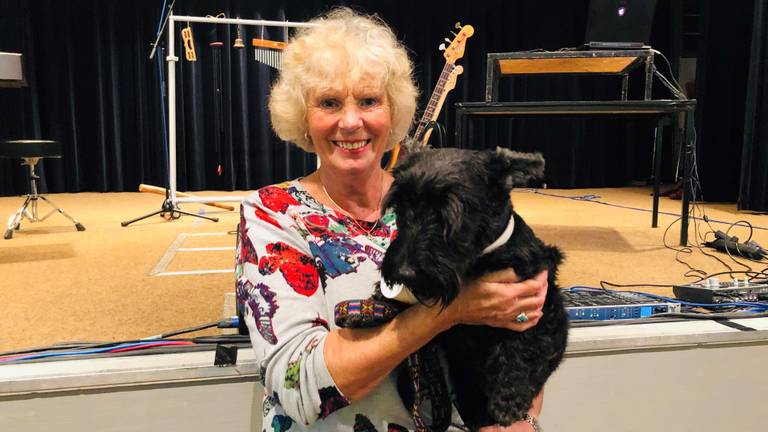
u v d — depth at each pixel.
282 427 1.37
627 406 2.09
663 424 2.14
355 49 1.40
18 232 4.58
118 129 7.61
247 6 7.68
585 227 4.73
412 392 1.35
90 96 7.55
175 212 5.49
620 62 4.35
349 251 1.37
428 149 1.29
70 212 5.77
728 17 6.61
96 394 1.76
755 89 5.61
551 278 1.29
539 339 1.23
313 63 1.40
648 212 5.71
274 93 1.54
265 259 1.32
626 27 4.24
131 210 5.95
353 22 1.48
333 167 1.43
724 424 2.19
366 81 1.40
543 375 1.24
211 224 5.05
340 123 1.40
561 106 3.83
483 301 1.13
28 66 7.16
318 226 1.40
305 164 8.32
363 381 1.19
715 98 6.78
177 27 7.52
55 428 1.75
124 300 2.77
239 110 7.87
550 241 4.12
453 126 8.41
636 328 2.11
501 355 1.21
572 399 2.05
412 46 8.19
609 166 8.57
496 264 1.15
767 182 5.59
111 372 1.76
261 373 1.29
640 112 4.17
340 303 1.22
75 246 4.04
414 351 1.21
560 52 4.18
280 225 1.36
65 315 2.54
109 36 7.41
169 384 1.80
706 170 6.88
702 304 2.43
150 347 1.95
